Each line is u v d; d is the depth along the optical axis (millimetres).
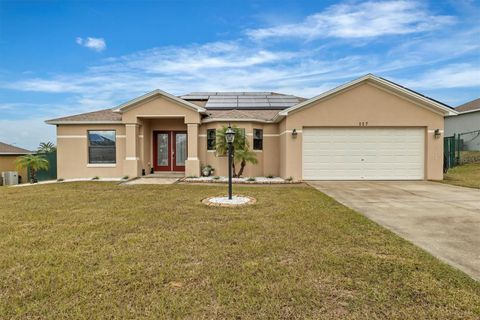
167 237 5133
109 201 8633
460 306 2969
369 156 13844
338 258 4188
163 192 10328
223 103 19828
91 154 16062
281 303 3049
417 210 7316
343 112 13695
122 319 2773
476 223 6094
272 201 8500
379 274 3693
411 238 5145
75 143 16000
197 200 8695
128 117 15320
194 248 4598
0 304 3014
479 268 3883
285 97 21422
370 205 7961
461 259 4191
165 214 6883
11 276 3645
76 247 4652
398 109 13633
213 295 3207
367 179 13844
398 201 8523
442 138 13594
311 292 3262
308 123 13773
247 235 5246
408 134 13797
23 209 7566
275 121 15680
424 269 3828
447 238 5129
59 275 3648
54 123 15859
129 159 15344
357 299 3119
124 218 6527
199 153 16031
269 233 5363
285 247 4641
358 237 5133
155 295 3197
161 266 3924
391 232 5449
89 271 3770
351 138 13844
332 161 13891
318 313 2877
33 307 2963
